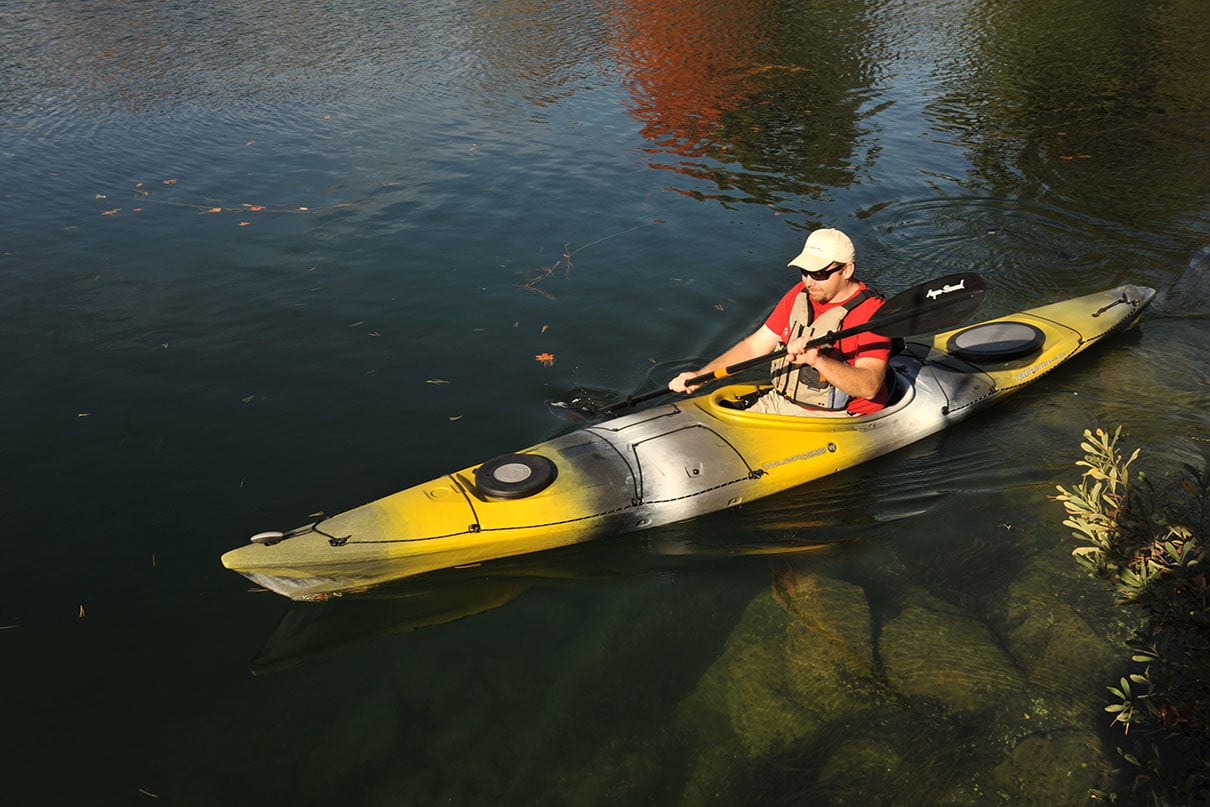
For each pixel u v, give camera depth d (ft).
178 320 18.84
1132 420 15.66
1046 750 9.10
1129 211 25.07
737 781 9.09
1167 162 28.50
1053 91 36.29
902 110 34.35
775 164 29.07
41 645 10.97
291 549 11.84
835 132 32.04
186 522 13.09
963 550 12.66
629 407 16.25
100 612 11.50
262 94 35.22
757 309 19.98
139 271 20.98
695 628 11.34
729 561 12.73
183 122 31.86
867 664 10.50
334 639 11.35
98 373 16.81
